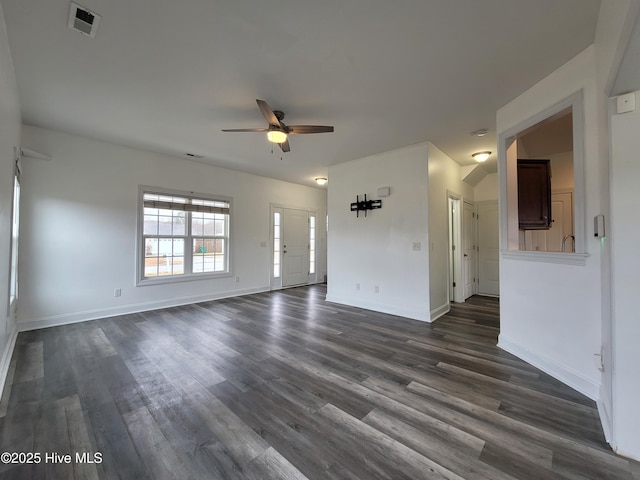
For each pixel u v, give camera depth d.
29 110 3.22
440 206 4.50
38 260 3.67
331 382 2.33
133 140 4.16
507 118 3.02
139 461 1.50
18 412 1.92
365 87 2.73
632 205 1.57
